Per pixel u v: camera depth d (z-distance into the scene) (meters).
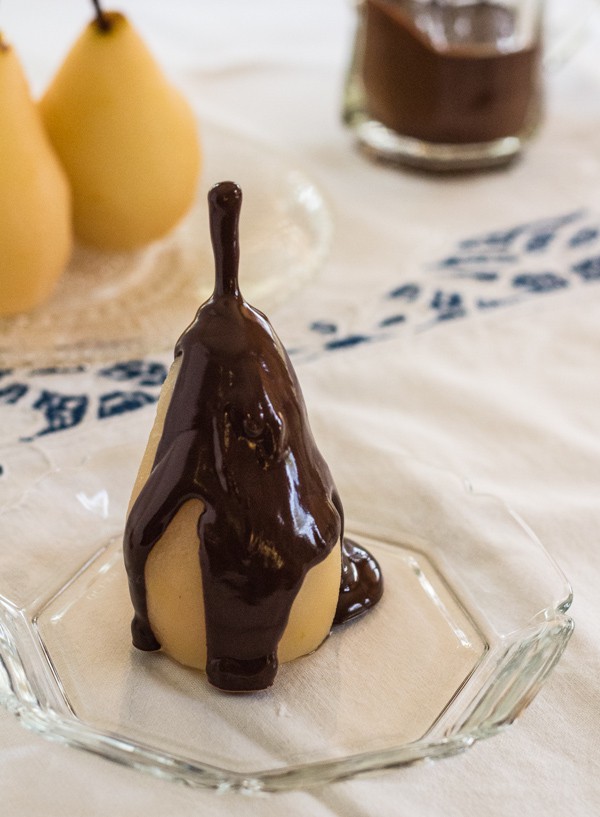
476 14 0.72
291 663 0.45
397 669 0.45
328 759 0.42
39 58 0.85
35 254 0.57
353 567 0.47
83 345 0.57
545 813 0.42
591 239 0.68
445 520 0.49
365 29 0.73
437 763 0.42
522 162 0.76
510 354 0.59
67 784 0.42
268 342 0.43
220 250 0.42
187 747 0.42
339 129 0.79
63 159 0.60
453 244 0.67
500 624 0.46
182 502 0.43
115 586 0.47
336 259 0.66
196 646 0.44
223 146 0.72
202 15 1.00
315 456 0.44
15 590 0.46
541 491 0.52
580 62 0.91
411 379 0.57
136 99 0.60
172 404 0.43
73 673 0.44
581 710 0.44
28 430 0.54
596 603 0.47
